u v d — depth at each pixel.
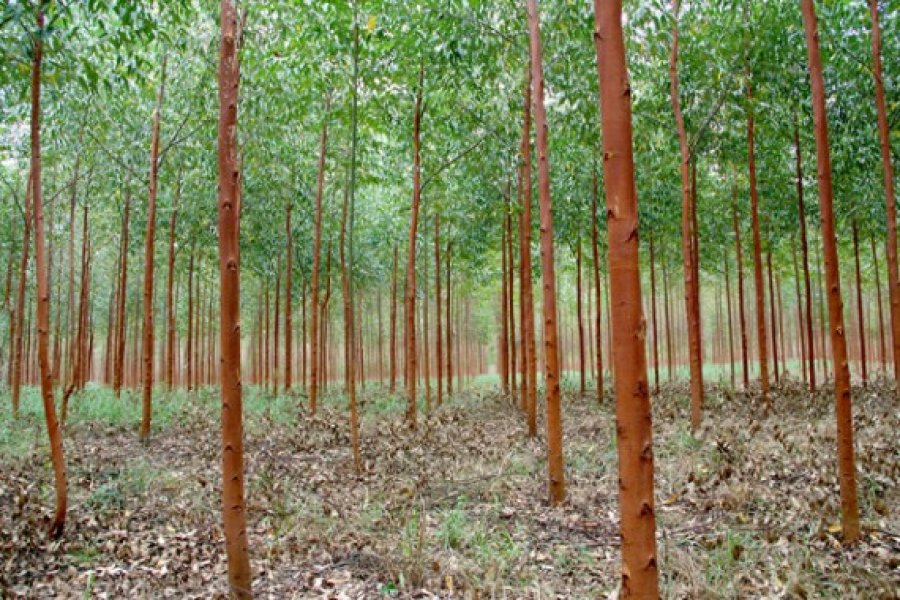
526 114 8.59
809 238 14.45
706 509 5.39
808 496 5.39
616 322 2.08
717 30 8.64
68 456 7.75
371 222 15.83
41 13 4.73
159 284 21.52
